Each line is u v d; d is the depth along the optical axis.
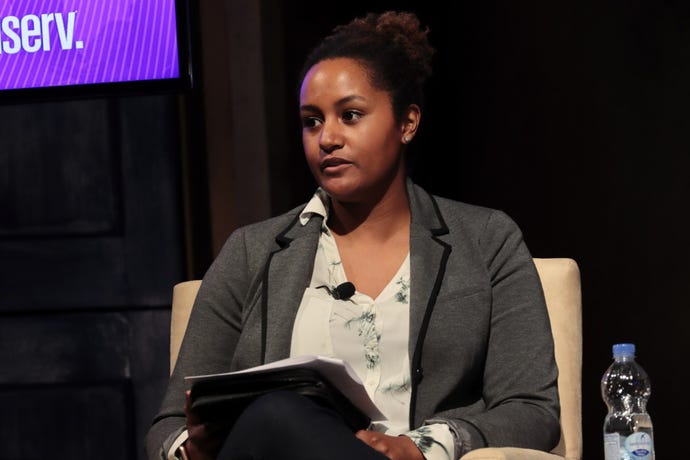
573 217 18.19
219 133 12.36
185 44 9.14
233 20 12.98
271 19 13.31
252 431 5.09
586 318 17.80
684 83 16.52
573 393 6.83
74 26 9.20
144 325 10.48
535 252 18.83
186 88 9.15
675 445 16.52
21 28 9.23
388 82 6.62
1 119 10.58
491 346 6.53
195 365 6.79
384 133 6.58
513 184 19.22
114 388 10.46
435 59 20.09
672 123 16.69
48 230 10.55
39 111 10.55
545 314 6.54
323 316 6.58
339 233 6.86
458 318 6.47
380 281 6.64
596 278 17.78
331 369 5.38
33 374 10.52
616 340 17.39
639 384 7.18
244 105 12.86
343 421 5.34
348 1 16.58
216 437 5.65
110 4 9.20
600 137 17.73
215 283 6.93
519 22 18.97
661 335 16.81
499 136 19.44
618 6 17.42
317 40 14.95
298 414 5.06
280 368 5.37
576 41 18.06
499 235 6.73
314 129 6.62
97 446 10.42
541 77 18.67
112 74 9.20
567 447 6.73
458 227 6.80
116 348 10.48
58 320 10.53
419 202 6.89
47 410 10.48
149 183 10.52
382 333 6.48
